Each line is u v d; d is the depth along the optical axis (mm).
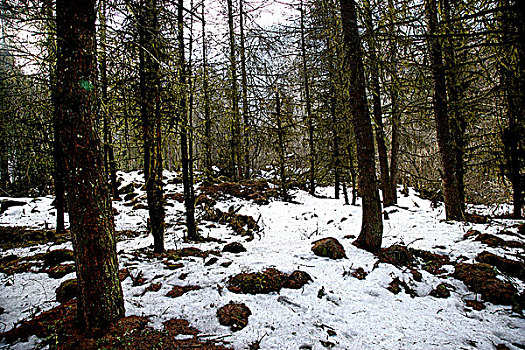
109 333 2930
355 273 4625
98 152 2945
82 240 2865
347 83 6297
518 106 4168
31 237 7883
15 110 5637
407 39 3947
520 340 3152
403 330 3369
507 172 8172
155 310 3619
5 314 3488
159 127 5984
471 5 4059
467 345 3102
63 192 8492
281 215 11344
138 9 4797
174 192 13672
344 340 3176
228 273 4621
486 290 4012
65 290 3846
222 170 18906
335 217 10320
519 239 5555
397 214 9141
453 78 5137
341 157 13227
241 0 6934
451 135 8656
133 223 9938
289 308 3746
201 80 6633
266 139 7688
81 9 2795
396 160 13258
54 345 2828
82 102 2801
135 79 5641
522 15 2709
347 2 5629
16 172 11406
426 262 5168
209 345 3025
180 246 6758
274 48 6555
